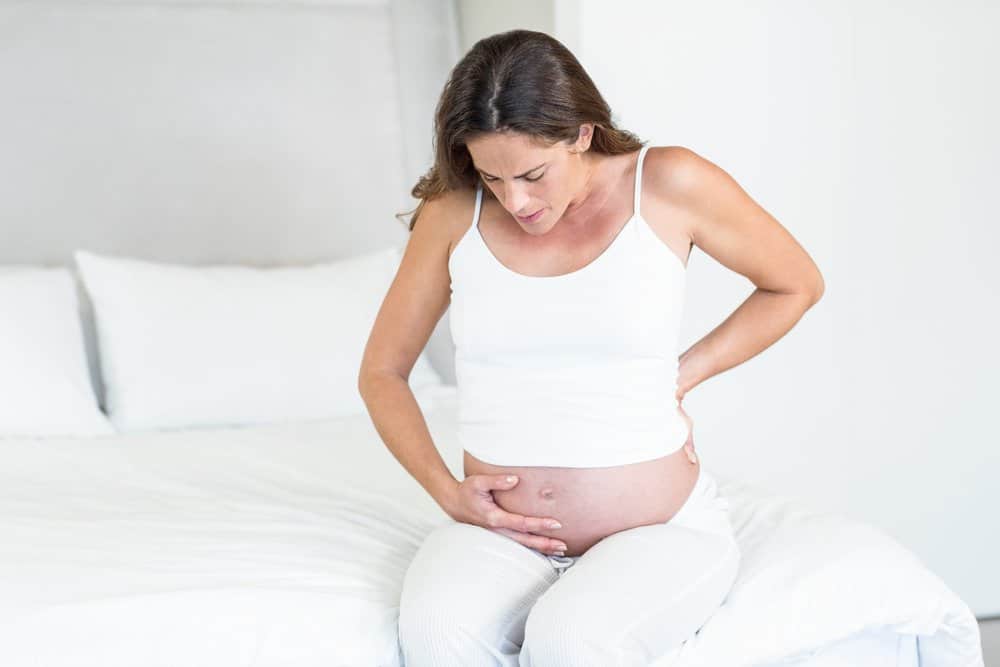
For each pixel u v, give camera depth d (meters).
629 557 1.39
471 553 1.45
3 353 2.54
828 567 1.56
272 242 3.16
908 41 2.47
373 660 1.45
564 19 2.38
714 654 1.43
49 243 2.98
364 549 1.70
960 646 1.58
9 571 1.56
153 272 2.79
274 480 2.13
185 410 2.67
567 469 1.48
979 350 2.59
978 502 2.64
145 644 1.41
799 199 2.48
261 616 1.45
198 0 3.06
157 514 1.87
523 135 1.35
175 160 3.06
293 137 3.15
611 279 1.47
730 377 2.52
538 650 1.30
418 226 1.63
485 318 1.52
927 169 2.51
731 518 1.81
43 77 2.95
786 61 2.44
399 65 3.20
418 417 1.64
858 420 2.57
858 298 2.53
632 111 2.41
